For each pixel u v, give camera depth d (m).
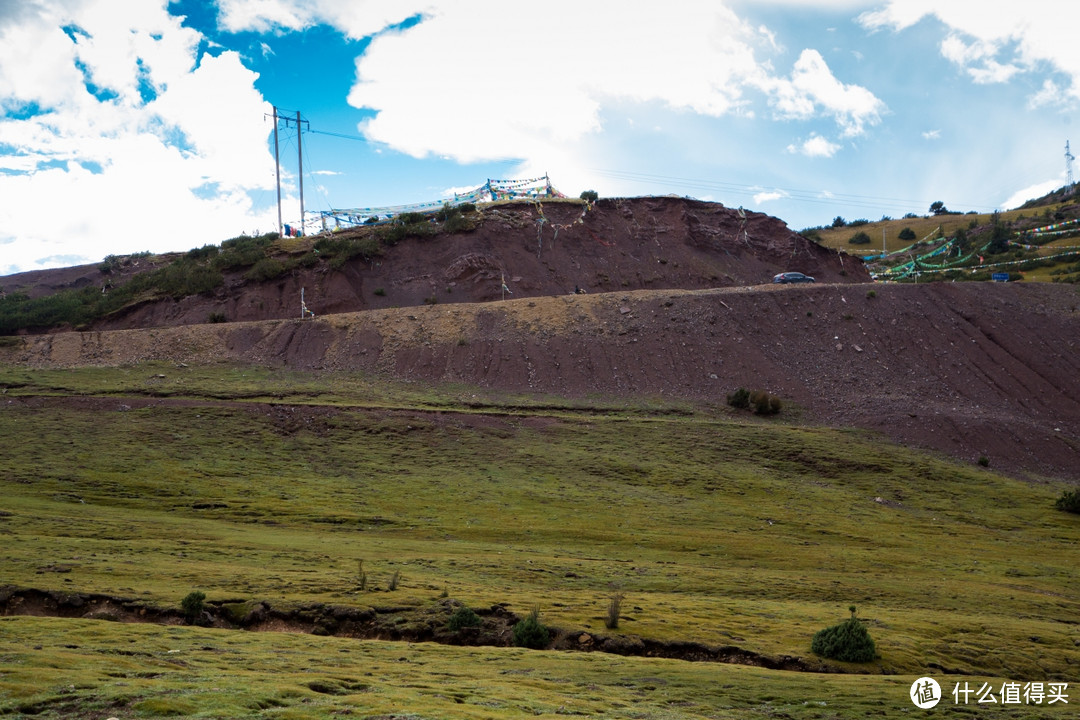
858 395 100.19
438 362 103.94
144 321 121.25
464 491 67.88
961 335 111.12
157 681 21.89
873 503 73.25
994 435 91.25
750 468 79.31
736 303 115.50
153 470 65.50
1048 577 55.28
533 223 141.88
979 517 71.62
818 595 46.75
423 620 35.19
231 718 18.95
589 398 97.56
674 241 144.75
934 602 46.81
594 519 62.78
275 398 89.00
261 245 140.88
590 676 28.78
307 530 55.16
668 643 34.31
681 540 58.56
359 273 129.75
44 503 54.41
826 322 113.44
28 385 87.38
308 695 21.67
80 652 25.30
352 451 76.12
